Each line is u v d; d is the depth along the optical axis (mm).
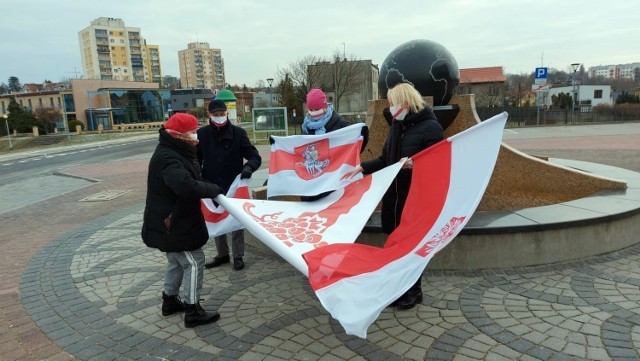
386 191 3795
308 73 50688
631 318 3664
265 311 4141
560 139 21281
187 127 3721
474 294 4242
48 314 4328
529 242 4773
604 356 3148
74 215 9203
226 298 4465
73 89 74062
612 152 15047
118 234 7219
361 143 4523
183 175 3576
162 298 4375
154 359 3424
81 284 5070
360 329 2791
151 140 44219
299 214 4016
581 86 62156
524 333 3514
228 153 5082
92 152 31891
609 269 4699
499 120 3559
